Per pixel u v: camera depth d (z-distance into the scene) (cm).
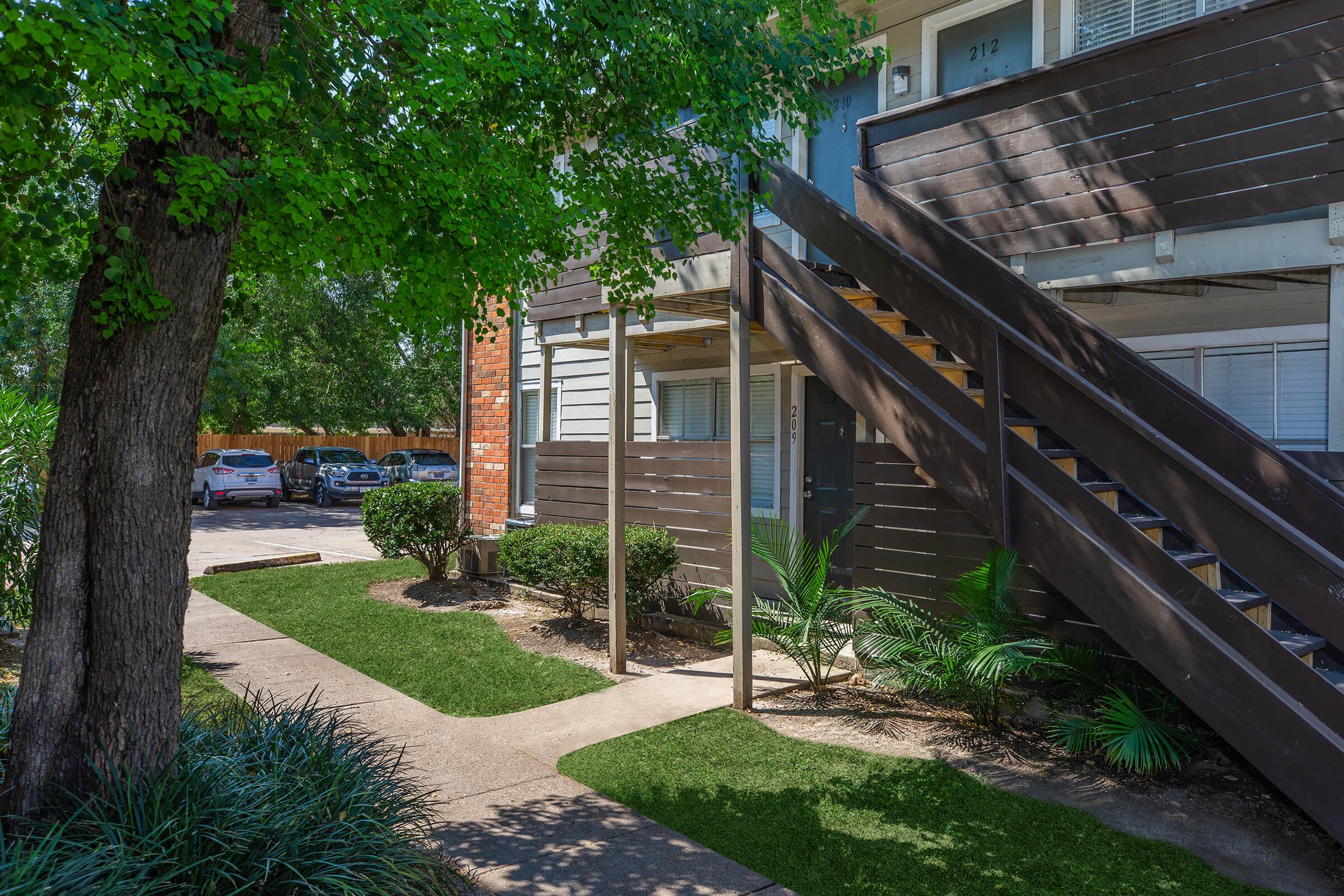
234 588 1180
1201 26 570
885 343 598
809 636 710
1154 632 461
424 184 415
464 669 789
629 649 856
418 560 1243
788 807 495
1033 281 671
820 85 932
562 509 1107
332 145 385
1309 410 614
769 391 998
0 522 703
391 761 555
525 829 466
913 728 630
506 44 449
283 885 318
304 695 707
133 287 334
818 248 659
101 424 348
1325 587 413
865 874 418
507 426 1333
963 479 552
